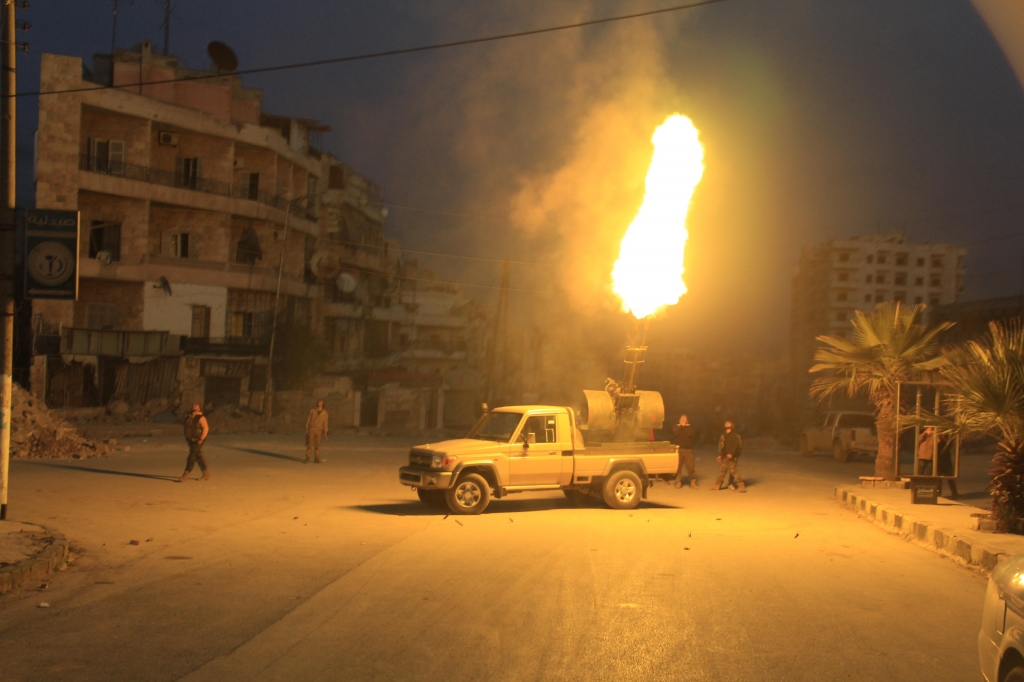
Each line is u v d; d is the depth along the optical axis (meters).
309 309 54.31
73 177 39.62
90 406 40.03
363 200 61.91
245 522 12.59
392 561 9.44
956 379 12.48
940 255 101.94
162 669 5.44
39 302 39.31
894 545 12.02
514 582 8.35
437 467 14.03
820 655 6.04
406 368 66.06
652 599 7.73
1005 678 4.40
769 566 9.72
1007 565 4.70
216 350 44.44
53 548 9.00
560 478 15.01
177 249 45.09
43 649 5.85
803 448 35.62
